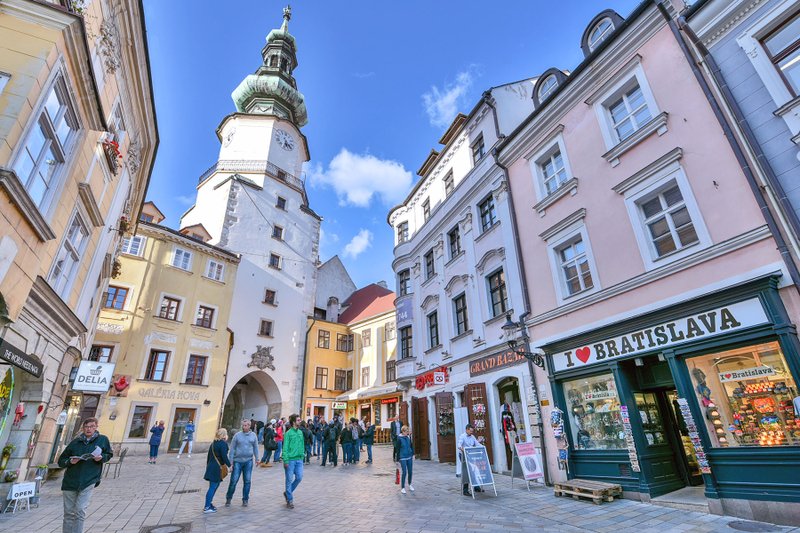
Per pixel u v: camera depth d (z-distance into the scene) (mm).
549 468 10906
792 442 6684
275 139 37531
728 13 8469
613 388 9625
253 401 31562
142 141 14195
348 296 46031
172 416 22906
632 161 10242
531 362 11930
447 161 19391
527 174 13664
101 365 12375
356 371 35531
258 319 30125
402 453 10273
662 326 8602
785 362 6848
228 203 31734
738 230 7918
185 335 24641
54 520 7242
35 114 6309
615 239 10266
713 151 8570
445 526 6871
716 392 7699
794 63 7531
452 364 16453
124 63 10609
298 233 35906
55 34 6605
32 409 9156
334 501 9039
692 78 9234
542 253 12484
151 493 10172
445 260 18109
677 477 9133
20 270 6578
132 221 17297
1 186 5715
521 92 17469
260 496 9773
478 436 13703
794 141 7207
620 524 6883
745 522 6590
